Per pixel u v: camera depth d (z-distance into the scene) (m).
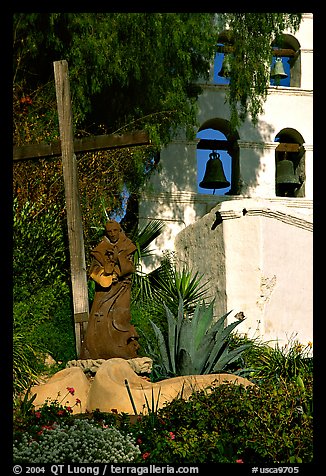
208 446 7.73
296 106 17.92
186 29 15.12
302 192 17.95
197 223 15.74
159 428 8.24
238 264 14.46
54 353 11.58
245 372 11.65
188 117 15.98
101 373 9.69
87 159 14.98
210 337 10.78
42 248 12.63
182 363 10.75
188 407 8.22
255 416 7.85
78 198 11.63
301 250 15.15
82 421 8.30
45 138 14.66
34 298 12.00
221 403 8.03
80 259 11.43
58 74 11.82
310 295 15.20
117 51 14.74
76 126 15.66
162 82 15.62
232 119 16.55
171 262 16.16
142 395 9.41
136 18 14.75
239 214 14.57
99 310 10.78
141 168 15.55
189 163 17.27
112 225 10.92
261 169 17.58
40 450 7.74
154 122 16.00
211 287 14.91
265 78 16.56
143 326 12.88
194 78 16.77
